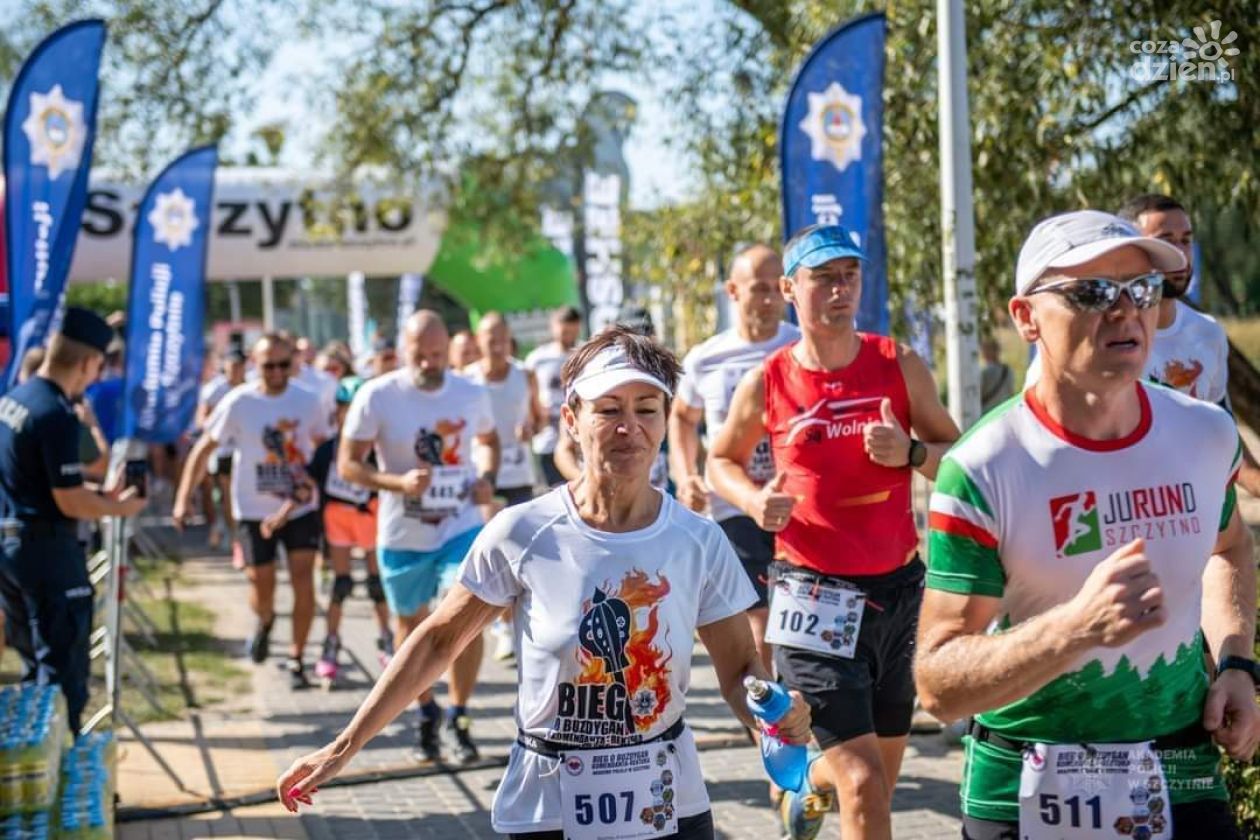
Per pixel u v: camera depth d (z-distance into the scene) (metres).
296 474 11.12
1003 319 11.38
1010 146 10.13
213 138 18.80
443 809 7.46
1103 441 3.17
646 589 3.79
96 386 16.28
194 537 21.91
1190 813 3.32
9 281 8.64
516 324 26.23
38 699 6.58
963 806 3.50
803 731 3.80
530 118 18.75
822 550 5.53
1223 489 3.26
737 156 14.27
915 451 5.40
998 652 2.98
